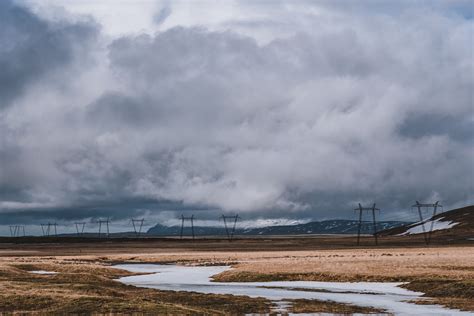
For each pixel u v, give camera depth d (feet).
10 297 187.52
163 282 307.99
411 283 256.52
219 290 259.60
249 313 185.26
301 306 199.52
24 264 382.01
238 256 561.43
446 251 598.75
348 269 316.81
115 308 173.68
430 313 183.42
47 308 175.42
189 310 174.60
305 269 324.19
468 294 222.07
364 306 199.62
